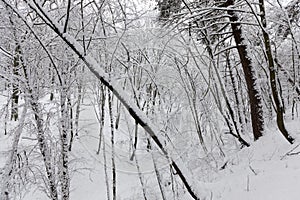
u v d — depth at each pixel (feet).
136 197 22.77
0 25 19.33
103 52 21.29
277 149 20.84
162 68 24.17
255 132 26.48
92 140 34.30
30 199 24.17
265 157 20.49
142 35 23.81
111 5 20.71
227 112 28.89
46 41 20.90
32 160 21.04
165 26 25.22
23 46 20.07
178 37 26.58
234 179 18.48
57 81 22.30
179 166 9.90
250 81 26.76
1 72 19.70
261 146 23.07
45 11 8.90
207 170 23.07
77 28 22.27
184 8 26.99
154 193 18.88
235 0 27.66
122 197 24.71
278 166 17.54
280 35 33.83
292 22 33.88
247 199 14.57
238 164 22.11
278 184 14.65
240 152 24.44
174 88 25.58
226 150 27.17
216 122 26.03
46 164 20.08
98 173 31.53
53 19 8.94
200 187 10.31
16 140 19.61
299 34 34.06
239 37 26.63
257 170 18.25
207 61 27.86
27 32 19.98
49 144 22.17
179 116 23.98
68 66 22.61
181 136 20.63
